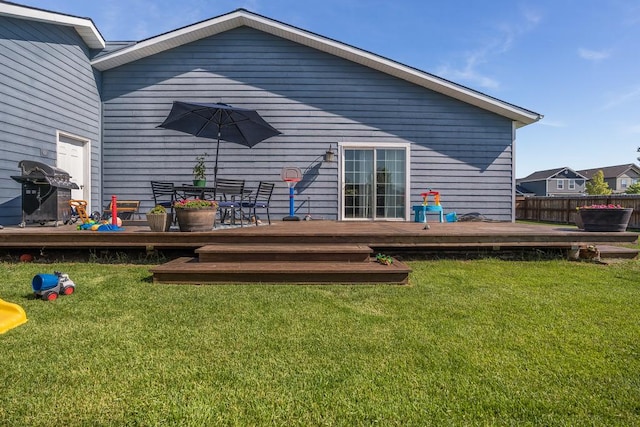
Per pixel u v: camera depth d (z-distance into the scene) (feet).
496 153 25.98
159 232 14.99
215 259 13.10
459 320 8.45
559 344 7.11
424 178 25.81
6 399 5.08
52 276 10.06
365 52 24.38
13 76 17.46
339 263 12.96
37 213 17.13
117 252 15.55
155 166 24.97
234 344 7.00
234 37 25.17
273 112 25.31
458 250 16.70
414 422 4.68
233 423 4.61
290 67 25.32
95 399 5.09
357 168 25.68
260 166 25.27
